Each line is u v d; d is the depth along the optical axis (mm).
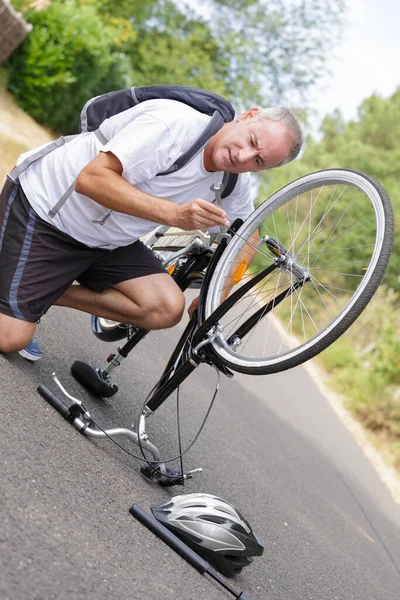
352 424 12336
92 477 3186
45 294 3752
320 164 31891
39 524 2521
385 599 4664
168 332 8289
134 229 3695
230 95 31438
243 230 3740
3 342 3723
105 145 3463
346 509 6613
